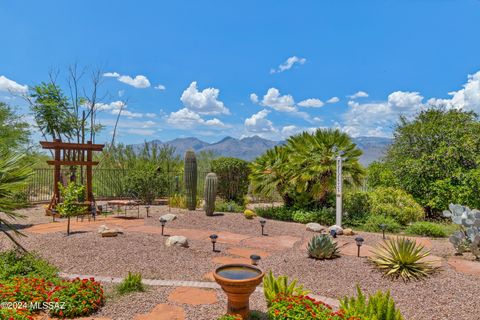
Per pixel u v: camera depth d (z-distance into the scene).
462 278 5.58
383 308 3.75
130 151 18.69
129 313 4.38
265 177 13.55
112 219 11.45
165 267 6.34
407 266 5.87
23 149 18.00
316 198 12.37
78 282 4.80
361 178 12.36
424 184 13.26
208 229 10.18
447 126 13.61
